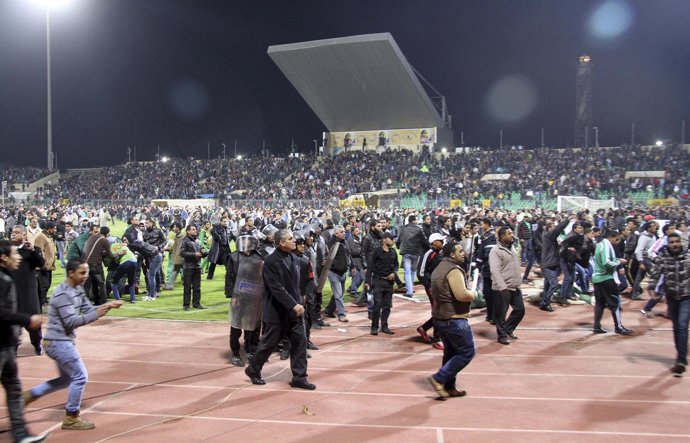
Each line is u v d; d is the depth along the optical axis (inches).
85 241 479.5
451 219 681.0
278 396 267.7
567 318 457.1
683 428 227.5
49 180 3034.0
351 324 438.0
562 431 223.5
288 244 279.9
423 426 228.8
